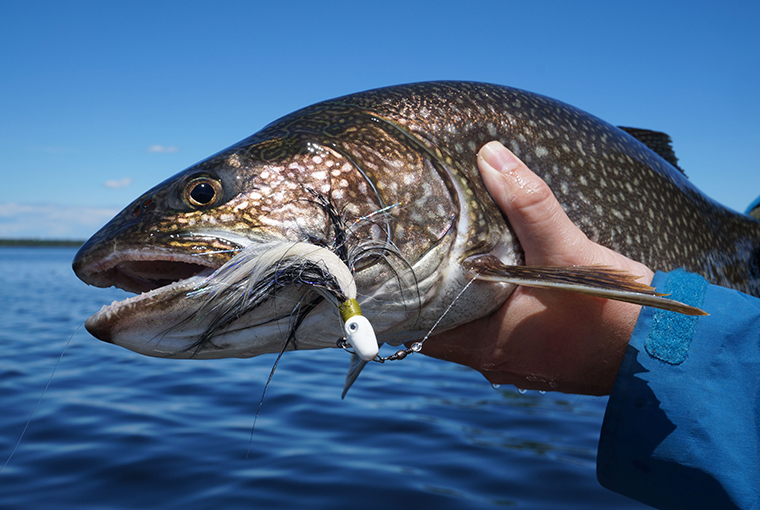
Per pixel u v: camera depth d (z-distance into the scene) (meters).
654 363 0.33
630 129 0.57
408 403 1.06
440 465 0.73
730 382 0.32
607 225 0.44
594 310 0.37
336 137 0.38
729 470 0.31
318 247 0.34
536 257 0.39
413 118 0.39
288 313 0.35
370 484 0.67
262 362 1.50
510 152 0.38
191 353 0.36
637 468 0.33
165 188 0.37
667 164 0.51
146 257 0.35
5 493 0.64
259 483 0.67
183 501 0.62
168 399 1.08
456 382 1.26
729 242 0.53
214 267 0.35
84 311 2.65
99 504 0.62
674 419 0.32
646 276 0.39
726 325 0.33
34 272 6.88
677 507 0.32
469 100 0.41
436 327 0.39
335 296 0.33
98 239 0.36
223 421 0.93
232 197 0.36
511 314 0.39
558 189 0.42
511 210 0.38
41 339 1.76
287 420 0.94
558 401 1.08
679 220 0.49
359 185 0.37
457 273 0.38
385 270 0.37
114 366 1.38
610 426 0.33
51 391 1.11
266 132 0.39
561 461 0.75
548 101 0.44
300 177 0.37
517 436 0.85
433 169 0.38
